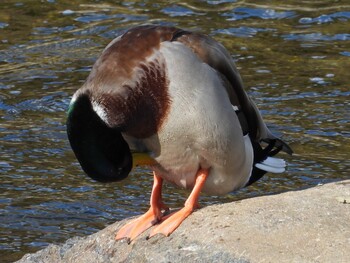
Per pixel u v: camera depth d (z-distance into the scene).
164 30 9.15
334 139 14.29
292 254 8.04
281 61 17.12
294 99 15.65
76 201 12.51
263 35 18.16
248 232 8.47
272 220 8.60
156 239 8.96
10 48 17.91
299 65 16.97
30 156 13.87
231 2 19.61
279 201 9.01
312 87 16.09
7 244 11.38
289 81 16.33
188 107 8.91
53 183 13.03
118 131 8.91
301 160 13.62
